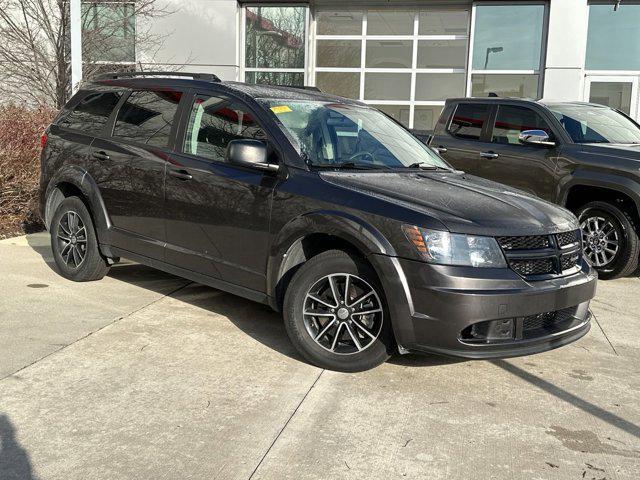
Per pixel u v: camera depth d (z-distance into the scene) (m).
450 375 4.37
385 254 3.97
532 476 3.17
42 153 6.33
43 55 12.23
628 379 4.45
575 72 14.15
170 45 14.53
